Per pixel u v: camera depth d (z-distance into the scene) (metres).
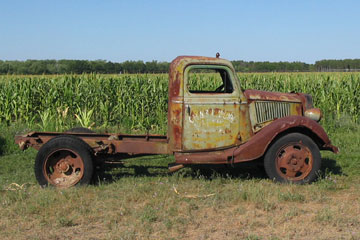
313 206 5.00
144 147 5.91
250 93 6.06
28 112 13.05
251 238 3.91
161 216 4.56
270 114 6.09
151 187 5.72
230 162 5.78
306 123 5.77
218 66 5.81
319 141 6.03
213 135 5.79
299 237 3.98
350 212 4.70
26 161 7.68
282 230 4.18
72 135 6.16
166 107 13.07
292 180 5.83
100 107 12.52
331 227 4.26
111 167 6.77
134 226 4.26
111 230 4.20
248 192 5.29
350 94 12.98
